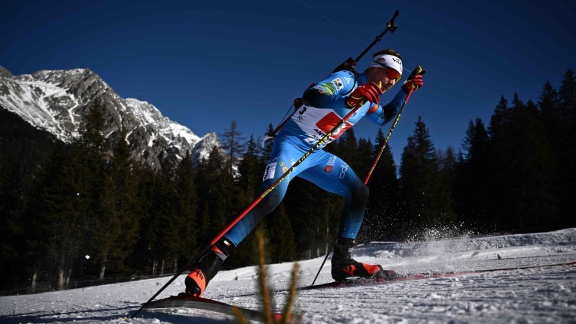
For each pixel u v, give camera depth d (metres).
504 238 14.33
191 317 1.61
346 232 2.84
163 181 38.19
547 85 36.44
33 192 28.42
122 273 30.59
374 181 35.38
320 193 32.44
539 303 1.00
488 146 34.00
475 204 33.38
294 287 0.65
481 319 0.93
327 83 2.48
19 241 27.70
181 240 32.09
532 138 29.41
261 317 0.63
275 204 2.36
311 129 2.62
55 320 2.34
